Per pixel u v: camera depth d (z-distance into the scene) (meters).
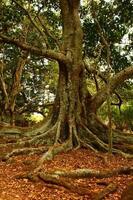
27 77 34.41
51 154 15.95
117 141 19.38
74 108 19.27
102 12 22.70
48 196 10.97
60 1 20.80
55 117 19.47
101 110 30.42
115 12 22.75
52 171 12.88
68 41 20.11
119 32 22.89
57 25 26.34
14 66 29.89
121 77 19.23
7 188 11.77
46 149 16.97
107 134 19.36
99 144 18.55
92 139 18.78
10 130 19.78
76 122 19.06
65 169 13.66
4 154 16.06
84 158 16.56
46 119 19.73
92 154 17.36
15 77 29.11
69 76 19.50
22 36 26.94
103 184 12.12
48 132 18.59
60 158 16.16
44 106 33.09
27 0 24.33
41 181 12.23
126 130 31.03
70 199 10.67
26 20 27.16
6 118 28.39
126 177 13.20
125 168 13.65
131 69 19.12
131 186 8.50
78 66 19.66
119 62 23.48
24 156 16.23
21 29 27.23
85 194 11.07
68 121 18.94
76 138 18.47
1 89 29.22
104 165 15.55
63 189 11.49
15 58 29.69
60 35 27.00
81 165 15.16
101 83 30.27
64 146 17.45
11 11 24.19
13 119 28.45
